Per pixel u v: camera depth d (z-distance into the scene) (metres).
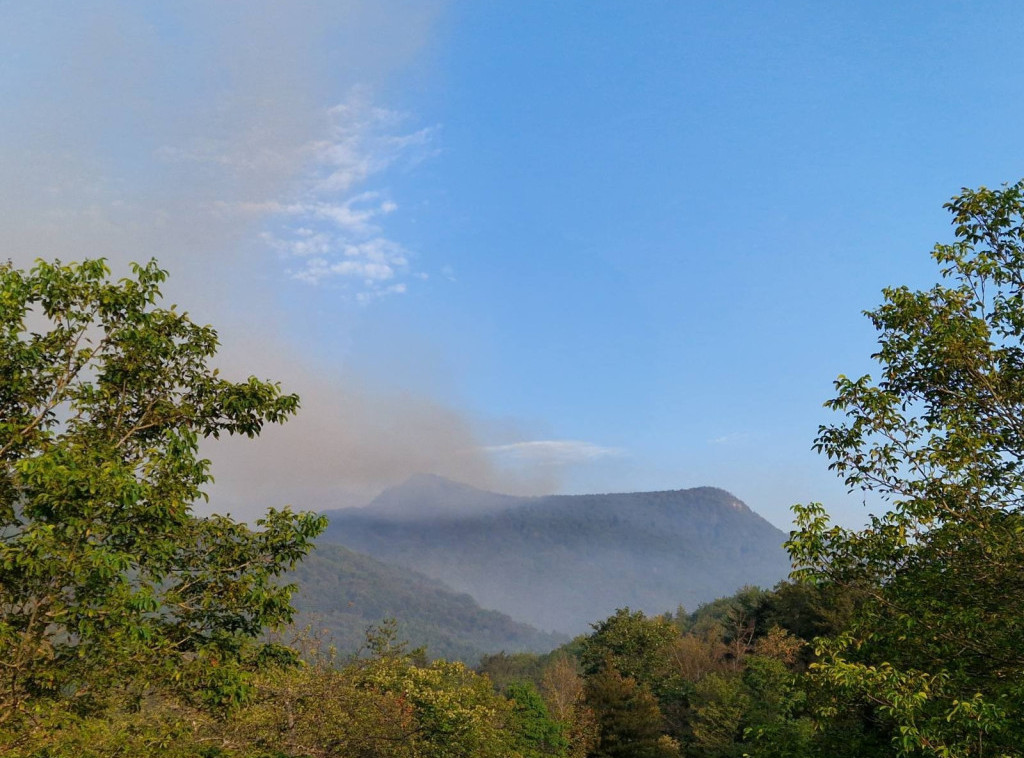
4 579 9.31
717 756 43.97
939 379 11.01
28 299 10.81
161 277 11.81
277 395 12.37
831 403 11.41
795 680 11.00
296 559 11.65
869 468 11.05
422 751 23.94
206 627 11.09
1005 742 8.75
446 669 41.47
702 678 66.50
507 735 36.25
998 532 9.73
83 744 9.67
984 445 10.44
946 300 11.16
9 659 9.24
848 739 10.83
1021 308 10.50
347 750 19.86
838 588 11.38
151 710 11.66
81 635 9.27
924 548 10.56
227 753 13.38
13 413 10.57
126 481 9.29
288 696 17.88
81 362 11.13
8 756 8.94
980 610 9.70
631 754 44.66
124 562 9.02
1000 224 10.80
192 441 10.91
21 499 9.74
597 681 49.16
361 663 23.16
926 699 8.92
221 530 11.55
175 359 12.02
